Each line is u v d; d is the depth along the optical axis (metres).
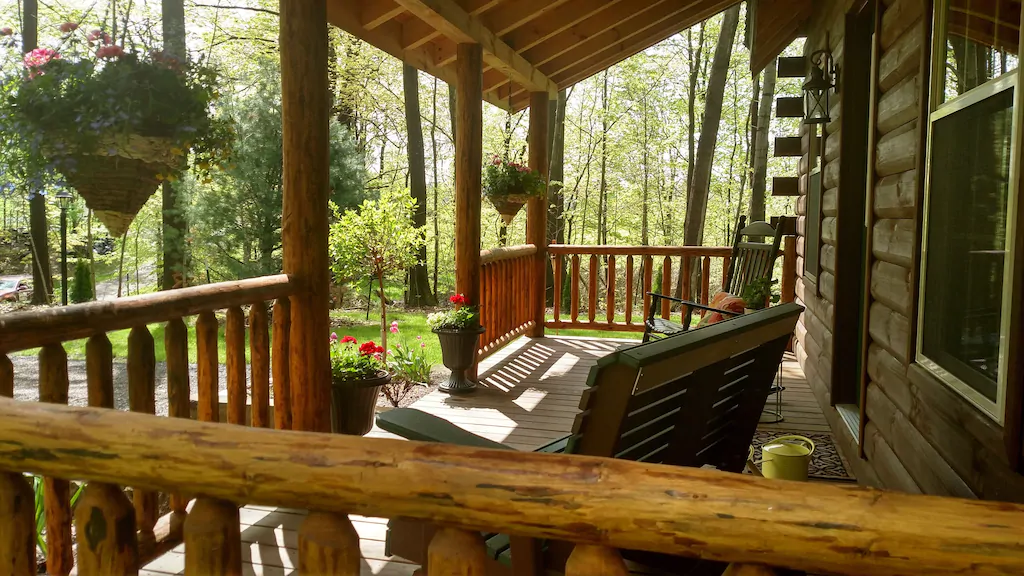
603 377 1.43
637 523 0.83
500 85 5.95
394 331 5.46
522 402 4.59
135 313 2.16
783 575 1.23
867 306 3.02
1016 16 1.52
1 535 1.12
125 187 2.23
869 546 0.76
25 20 10.98
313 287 3.13
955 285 1.89
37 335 1.86
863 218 3.84
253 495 0.96
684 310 5.18
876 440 2.87
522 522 0.87
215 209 9.14
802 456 2.23
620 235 19.98
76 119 2.07
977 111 1.76
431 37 4.61
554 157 13.98
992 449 1.53
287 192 3.08
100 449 1.01
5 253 14.93
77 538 1.08
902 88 2.51
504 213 5.41
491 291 5.71
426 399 4.66
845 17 3.79
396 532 1.79
